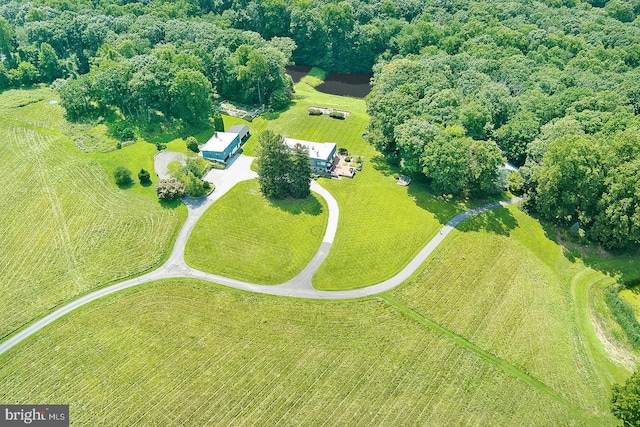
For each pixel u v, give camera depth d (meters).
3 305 61.78
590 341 60.53
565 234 76.62
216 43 119.56
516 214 80.62
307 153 80.31
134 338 58.41
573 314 63.97
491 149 78.88
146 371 54.69
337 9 140.38
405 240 74.88
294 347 58.16
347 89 138.25
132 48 113.69
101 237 72.62
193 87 97.81
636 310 66.56
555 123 84.44
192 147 93.50
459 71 109.62
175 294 64.50
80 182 83.88
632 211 69.94
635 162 69.56
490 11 141.88
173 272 67.94
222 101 114.50
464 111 85.69
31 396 51.78
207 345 58.00
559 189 75.81
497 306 64.44
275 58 113.94
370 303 64.31
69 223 75.06
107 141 94.56
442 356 57.72
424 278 68.38
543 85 98.81
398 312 63.16
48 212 77.12
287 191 83.12
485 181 79.69
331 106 116.69
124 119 101.19
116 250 70.62
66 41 124.94
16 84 114.62
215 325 60.53
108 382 53.47
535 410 52.34
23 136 95.31
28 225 74.50
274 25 147.12
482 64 108.38
